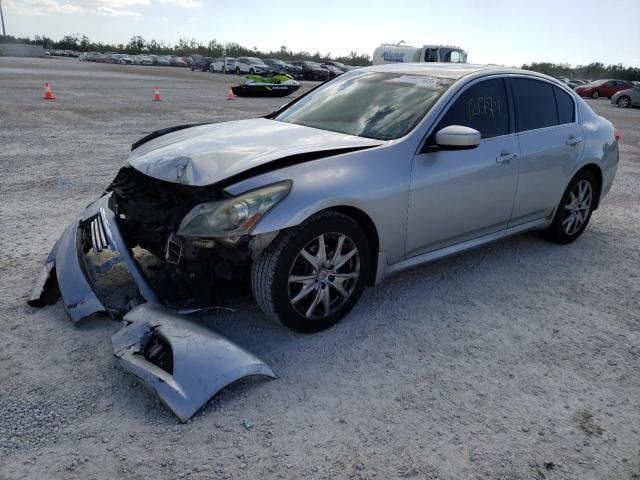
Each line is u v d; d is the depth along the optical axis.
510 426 2.49
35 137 9.51
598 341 3.29
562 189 4.56
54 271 3.44
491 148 3.83
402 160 3.32
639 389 2.83
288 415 2.48
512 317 3.54
